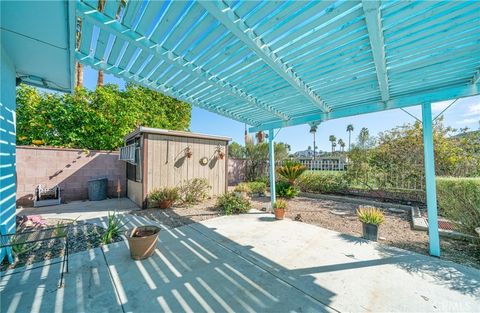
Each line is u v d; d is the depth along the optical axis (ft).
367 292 6.86
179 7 5.63
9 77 9.45
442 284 7.27
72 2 5.40
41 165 19.74
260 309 6.10
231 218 15.67
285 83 10.09
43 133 23.41
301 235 12.07
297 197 25.57
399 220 15.47
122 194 24.38
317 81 9.47
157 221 14.78
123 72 9.11
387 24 5.83
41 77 11.23
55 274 7.82
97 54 7.99
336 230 13.19
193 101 12.49
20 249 9.30
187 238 11.60
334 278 7.68
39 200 19.13
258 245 10.65
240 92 11.02
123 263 8.71
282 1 5.27
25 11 6.06
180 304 6.31
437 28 5.90
